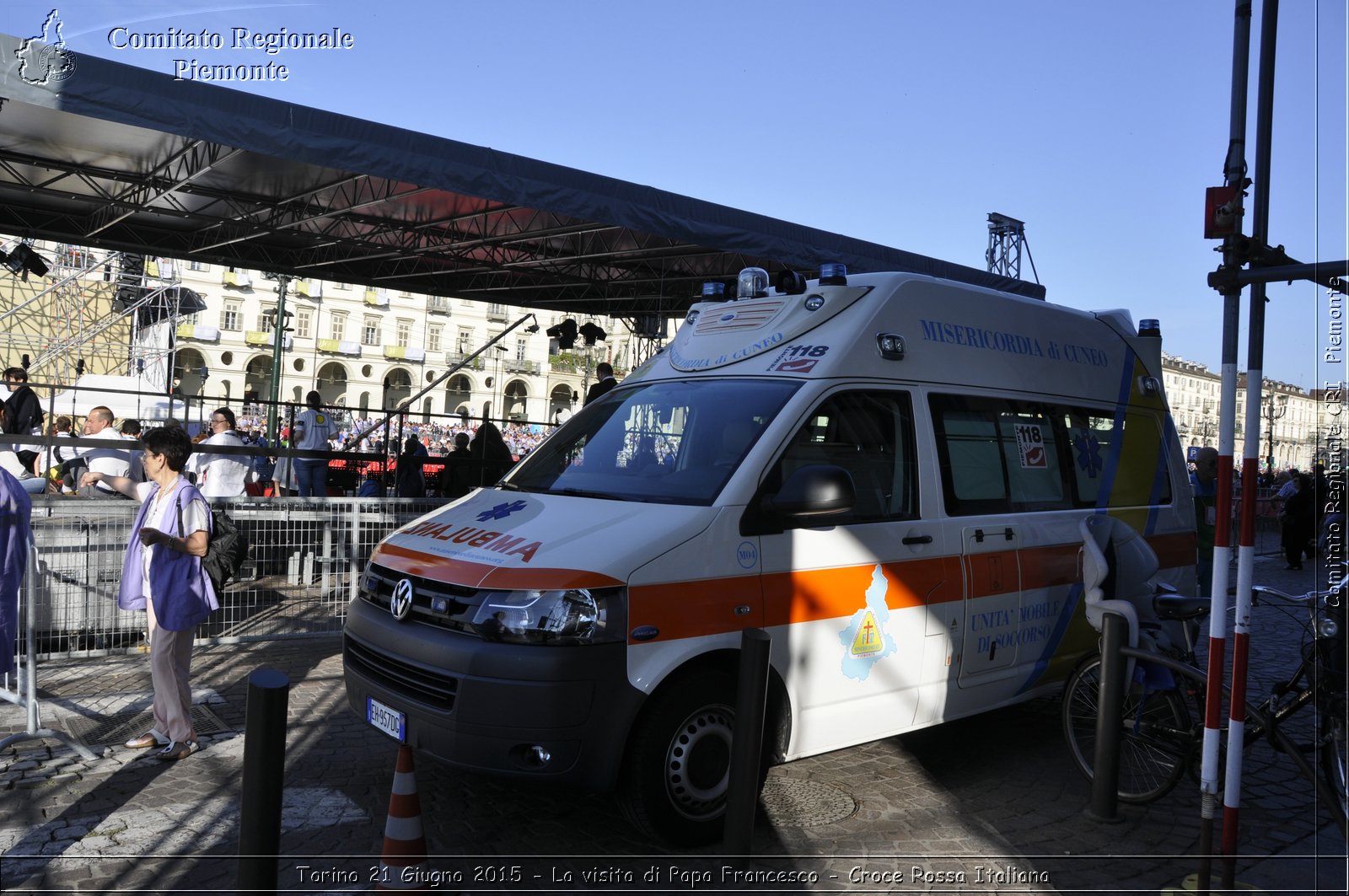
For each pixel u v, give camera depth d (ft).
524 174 31.14
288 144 26.61
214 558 15.92
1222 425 12.19
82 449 37.24
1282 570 58.59
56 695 19.33
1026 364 18.86
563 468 15.97
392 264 58.85
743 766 12.26
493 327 241.14
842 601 14.42
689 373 16.94
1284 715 13.89
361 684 13.83
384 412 49.47
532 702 11.91
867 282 16.90
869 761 17.22
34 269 52.03
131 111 24.36
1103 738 14.74
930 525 15.88
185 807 13.98
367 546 27.66
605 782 12.28
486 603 12.46
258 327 210.18
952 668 16.08
